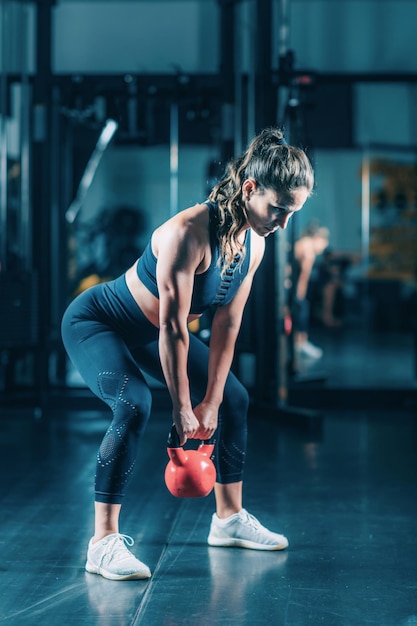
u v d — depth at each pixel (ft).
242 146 16.65
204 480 7.11
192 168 18.28
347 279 19.30
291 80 15.61
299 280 19.30
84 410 16.75
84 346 7.52
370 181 18.95
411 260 19.17
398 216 19.06
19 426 15.08
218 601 6.66
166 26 18.04
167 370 6.98
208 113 16.83
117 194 18.43
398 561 7.70
